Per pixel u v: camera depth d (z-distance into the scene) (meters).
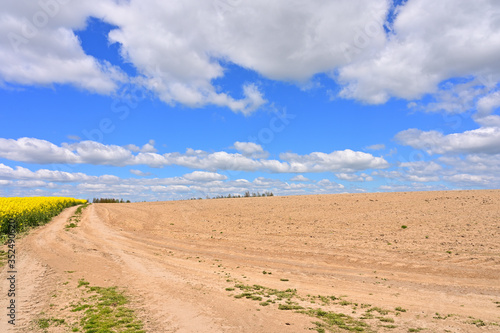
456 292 9.08
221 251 16.50
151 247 17.73
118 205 44.94
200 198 50.06
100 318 7.11
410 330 6.30
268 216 26.72
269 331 6.40
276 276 11.59
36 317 7.16
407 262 12.53
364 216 22.75
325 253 14.84
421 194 29.98
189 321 7.00
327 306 8.09
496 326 6.37
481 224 17.03
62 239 18.48
